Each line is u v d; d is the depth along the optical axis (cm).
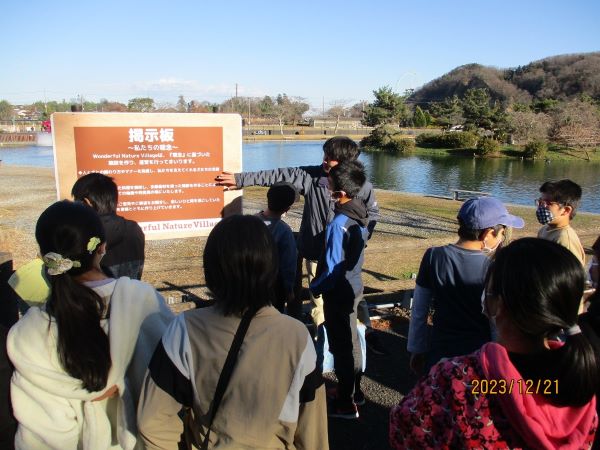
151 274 609
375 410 293
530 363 101
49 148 4231
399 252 759
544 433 95
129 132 282
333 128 7581
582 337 100
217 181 304
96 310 137
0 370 230
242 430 123
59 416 138
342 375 271
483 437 100
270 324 127
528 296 97
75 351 131
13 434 219
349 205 260
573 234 292
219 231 128
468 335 195
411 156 4409
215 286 127
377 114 5762
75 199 226
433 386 109
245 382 122
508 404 97
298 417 134
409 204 1373
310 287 269
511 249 106
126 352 141
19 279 167
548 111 5797
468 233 199
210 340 125
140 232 246
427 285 212
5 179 1767
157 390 128
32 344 135
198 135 297
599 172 3266
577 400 97
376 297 474
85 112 273
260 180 308
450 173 3103
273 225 296
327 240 257
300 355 127
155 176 292
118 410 143
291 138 6200
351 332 272
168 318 156
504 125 5231
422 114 7319
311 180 316
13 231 945
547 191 295
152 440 128
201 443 130
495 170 3338
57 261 132
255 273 125
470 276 194
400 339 388
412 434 112
